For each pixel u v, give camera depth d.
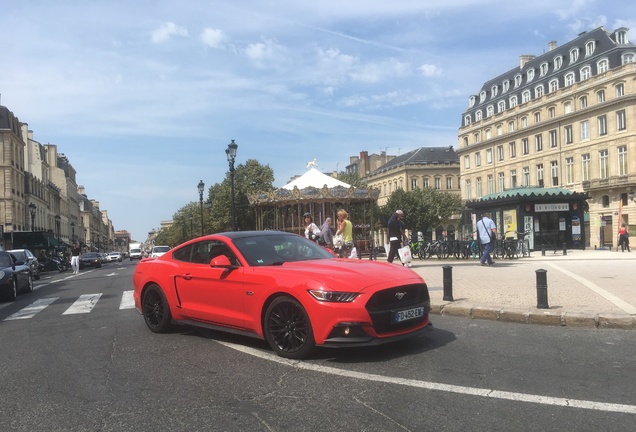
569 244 27.38
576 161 56.31
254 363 5.50
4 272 13.56
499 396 4.23
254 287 5.95
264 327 5.85
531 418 3.75
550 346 5.93
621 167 51.22
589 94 54.84
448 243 22.20
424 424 3.69
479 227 16.73
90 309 10.67
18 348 6.93
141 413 4.12
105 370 5.49
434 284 11.27
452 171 83.56
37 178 66.56
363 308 5.17
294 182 29.55
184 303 6.95
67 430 3.83
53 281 22.08
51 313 10.52
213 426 3.79
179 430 3.74
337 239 13.24
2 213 52.16
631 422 3.64
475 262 18.91
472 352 5.71
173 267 7.19
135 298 7.91
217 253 6.75
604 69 53.94
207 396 4.47
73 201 99.12
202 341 6.73
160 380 5.02
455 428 3.60
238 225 63.03
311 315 5.32
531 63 66.88
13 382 5.18
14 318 10.13
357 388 4.54
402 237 14.02
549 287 10.27
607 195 53.03
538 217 26.97
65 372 5.49
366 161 102.38
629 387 4.39
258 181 65.38
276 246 6.82
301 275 5.61
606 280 11.34
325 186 27.78
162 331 7.42
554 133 59.91
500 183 69.75
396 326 5.48
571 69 58.22
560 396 4.20
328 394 4.41
